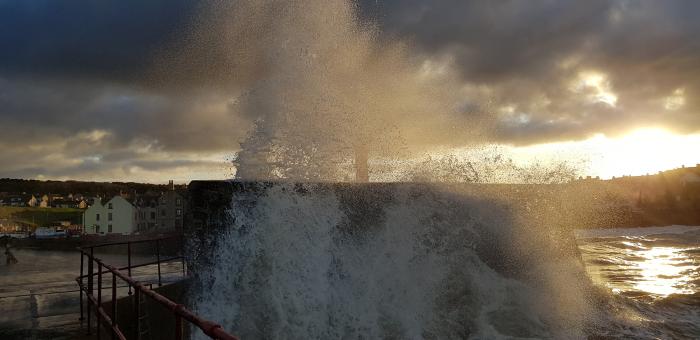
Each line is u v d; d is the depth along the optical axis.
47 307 8.77
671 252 20.08
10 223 104.62
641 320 7.39
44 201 130.62
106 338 6.46
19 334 6.71
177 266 17.50
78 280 7.42
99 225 95.12
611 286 9.98
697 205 68.38
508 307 6.88
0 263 33.03
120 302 7.11
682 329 7.00
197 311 5.75
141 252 42.31
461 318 6.52
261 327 5.57
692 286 10.27
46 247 57.16
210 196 6.21
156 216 93.56
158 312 6.53
